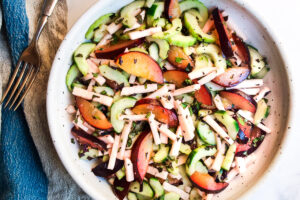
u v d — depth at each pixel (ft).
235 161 1.27
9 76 1.28
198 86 1.19
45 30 1.30
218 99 1.26
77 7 1.36
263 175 1.23
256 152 1.29
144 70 1.18
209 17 1.22
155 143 1.22
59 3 1.33
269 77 1.27
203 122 1.25
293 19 1.38
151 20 1.17
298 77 1.38
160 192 1.24
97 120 1.20
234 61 1.24
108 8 1.15
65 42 1.12
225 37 1.18
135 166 1.22
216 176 1.26
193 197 1.28
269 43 1.22
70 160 1.19
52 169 1.35
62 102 1.20
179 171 1.27
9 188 1.29
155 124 1.21
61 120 1.20
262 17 1.18
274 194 1.41
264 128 1.27
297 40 1.39
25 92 1.22
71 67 1.18
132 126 1.22
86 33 1.17
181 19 1.22
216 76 1.23
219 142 1.26
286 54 1.20
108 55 1.18
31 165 1.32
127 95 1.21
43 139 1.31
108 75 1.18
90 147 1.23
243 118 1.27
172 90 1.23
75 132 1.21
